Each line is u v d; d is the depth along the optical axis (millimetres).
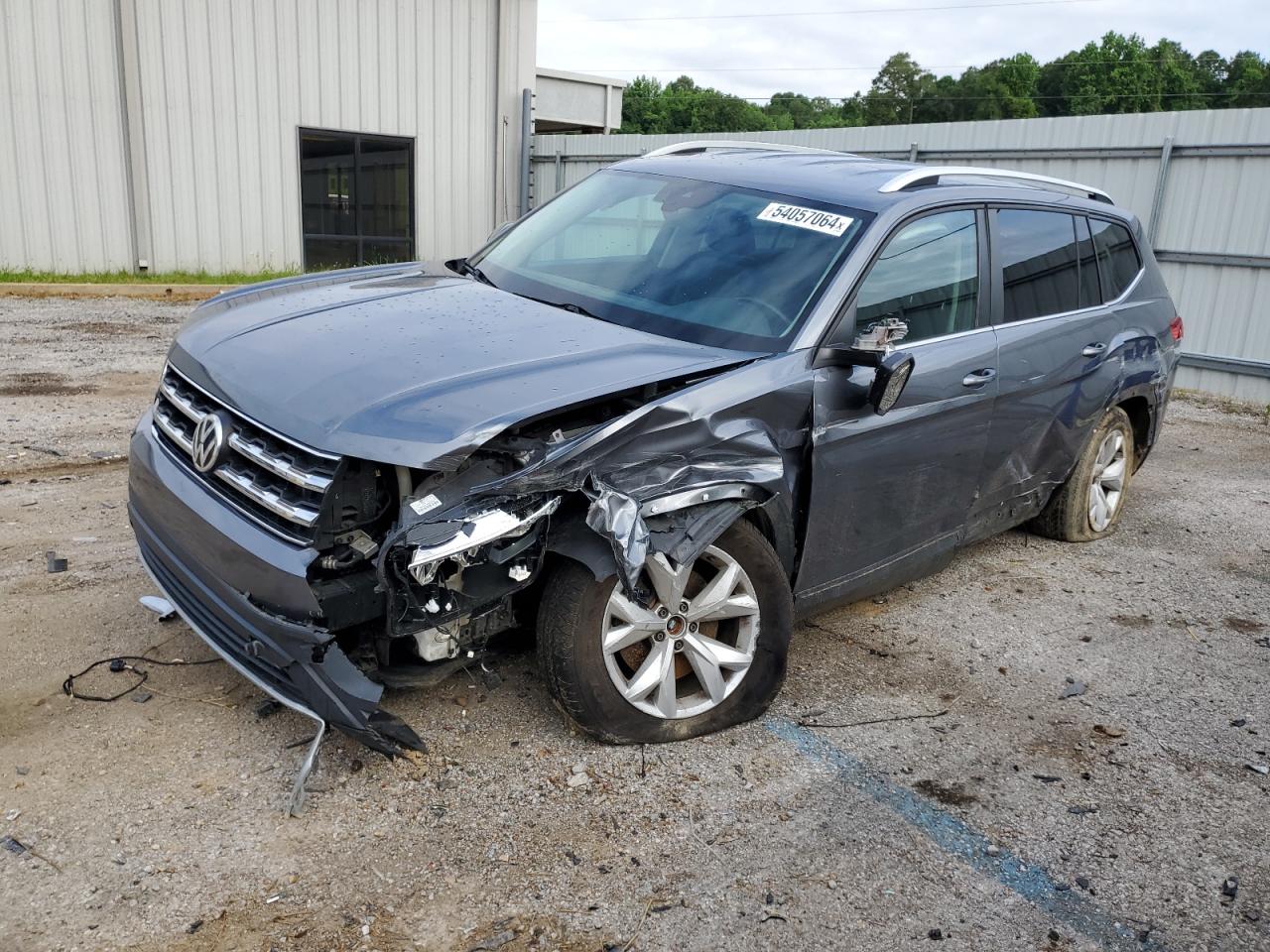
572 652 3270
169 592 3549
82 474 6016
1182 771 3742
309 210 17031
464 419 2932
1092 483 6004
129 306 12984
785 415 3568
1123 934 2883
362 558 2969
